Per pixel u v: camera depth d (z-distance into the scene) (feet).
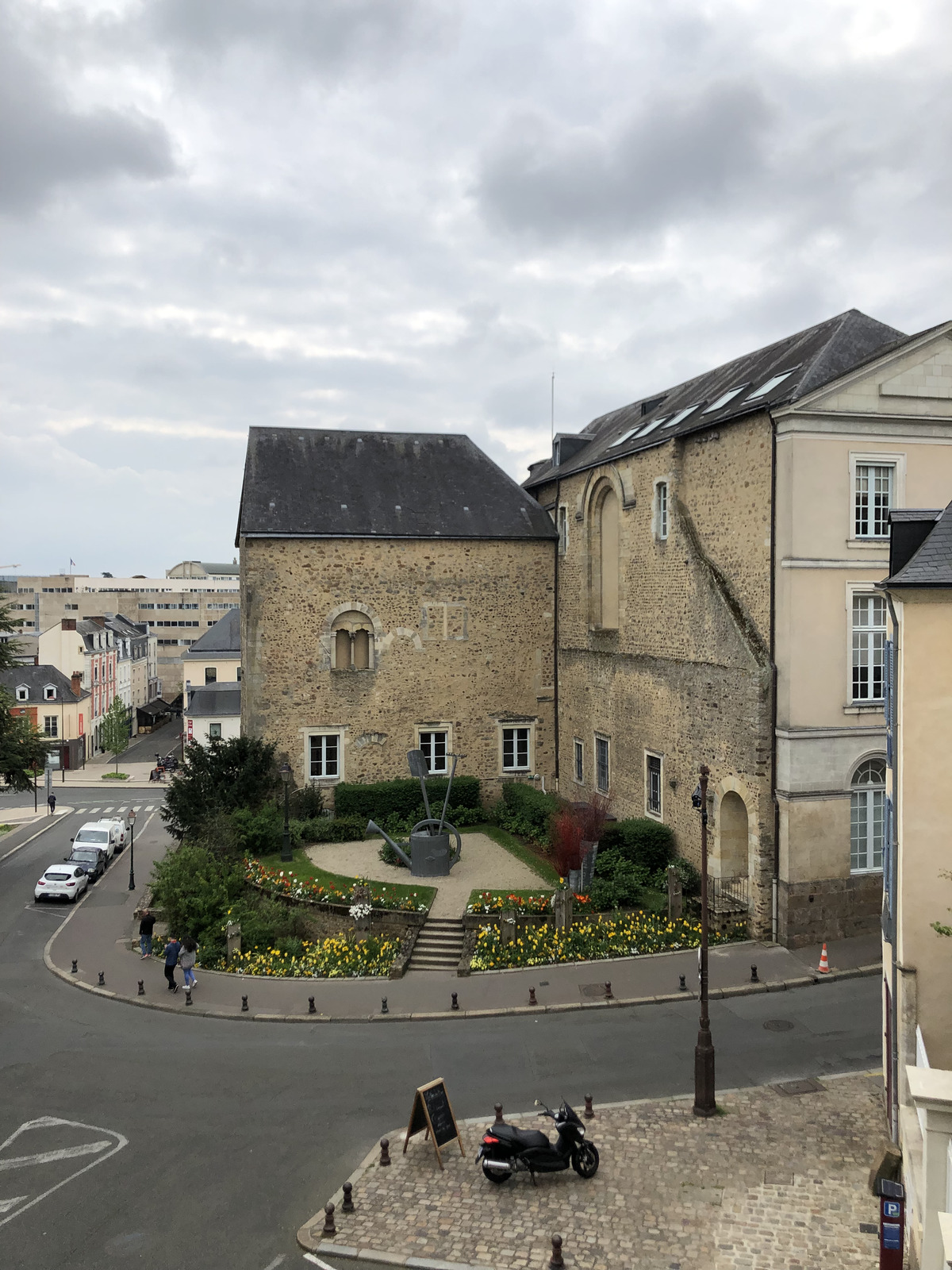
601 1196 36.42
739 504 68.85
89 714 228.84
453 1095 44.93
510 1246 33.50
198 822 88.17
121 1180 38.14
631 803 85.81
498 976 60.64
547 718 104.42
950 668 35.58
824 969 58.65
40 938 78.79
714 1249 33.04
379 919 69.10
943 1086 26.78
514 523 104.37
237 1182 37.93
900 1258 29.78
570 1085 45.70
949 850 35.58
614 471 88.33
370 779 98.94
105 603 329.11
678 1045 49.93
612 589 93.25
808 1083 45.42
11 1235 34.37
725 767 68.69
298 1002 58.29
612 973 59.93
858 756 63.93
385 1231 34.47
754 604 66.80
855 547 63.72
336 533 97.14
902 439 64.34
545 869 79.51
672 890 66.90
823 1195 36.17
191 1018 56.85
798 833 62.85
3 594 111.55
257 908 72.84
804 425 62.59
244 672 97.96
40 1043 52.95
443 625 101.04
